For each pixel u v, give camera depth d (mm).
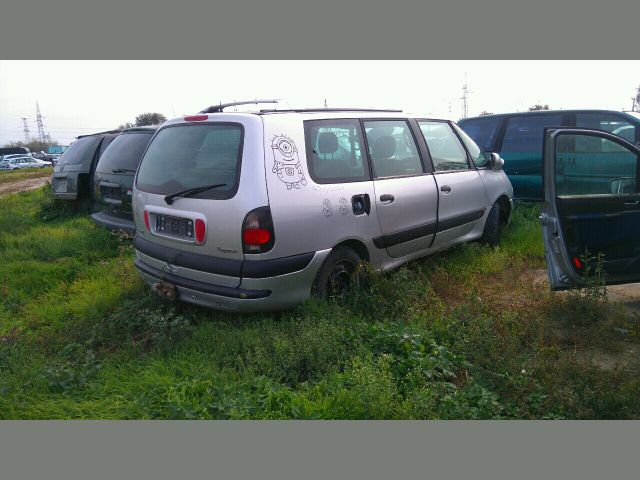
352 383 3406
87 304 4996
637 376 3605
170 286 4414
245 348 3840
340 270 4629
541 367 3574
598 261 4609
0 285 5609
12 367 3768
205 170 4219
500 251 6359
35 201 11961
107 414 3213
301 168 4211
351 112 4871
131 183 6812
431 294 4875
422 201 5285
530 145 8461
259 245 3924
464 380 3641
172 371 3646
